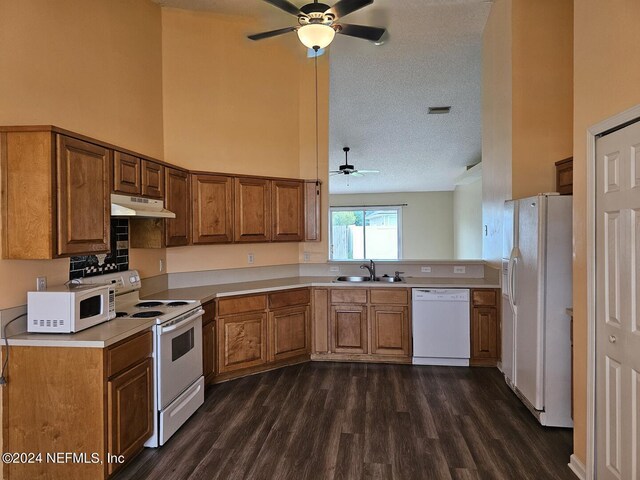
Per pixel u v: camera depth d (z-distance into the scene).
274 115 4.57
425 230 10.69
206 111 4.17
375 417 3.01
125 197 2.79
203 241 3.84
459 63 4.66
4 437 2.16
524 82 3.47
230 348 3.77
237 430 2.82
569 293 2.79
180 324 2.80
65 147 2.22
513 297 3.23
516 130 3.48
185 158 4.05
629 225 1.87
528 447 2.58
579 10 2.29
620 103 1.92
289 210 4.46
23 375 2.14
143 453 2.54
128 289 3.15
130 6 3.45
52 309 2.23
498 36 3.80
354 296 4.27
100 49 3.06
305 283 4.29
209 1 3.82
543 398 2.83
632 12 1.82
